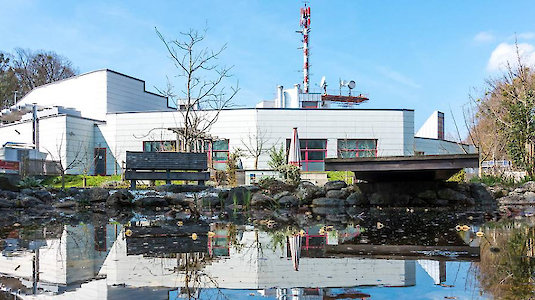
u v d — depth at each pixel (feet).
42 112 75.56
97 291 6.77
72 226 16.88
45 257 9.87
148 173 34.24
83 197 28.76
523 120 43.14
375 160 24.79
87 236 13.74
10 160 50.29
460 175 36.68
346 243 11.87
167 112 68.13
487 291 6.18
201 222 18.56
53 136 67.21
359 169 25.02
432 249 10.41
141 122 68.95
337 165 25.36
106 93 78.48
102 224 17.67
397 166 24.49
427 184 28.76
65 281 7.45
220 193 28.25
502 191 30.32
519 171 44.78
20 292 6.68
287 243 12.11
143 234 14.23
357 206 27.81
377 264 8.71
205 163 35.70
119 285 7.16
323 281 7.31
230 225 17.22
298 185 31.09
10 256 10.03
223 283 7.30
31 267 8.68
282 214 22.93
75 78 82.28
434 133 92.94
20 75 134.51
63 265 8.89
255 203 26.66
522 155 43.04
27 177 31.86
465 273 7.50
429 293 6.21
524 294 5.95
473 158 23.25
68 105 83.05
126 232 14.53
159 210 25.71
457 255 9.46
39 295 6.51
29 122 73.20
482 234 13.32
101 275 7.94
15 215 22.25
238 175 45.91
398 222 17.83
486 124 67.15
